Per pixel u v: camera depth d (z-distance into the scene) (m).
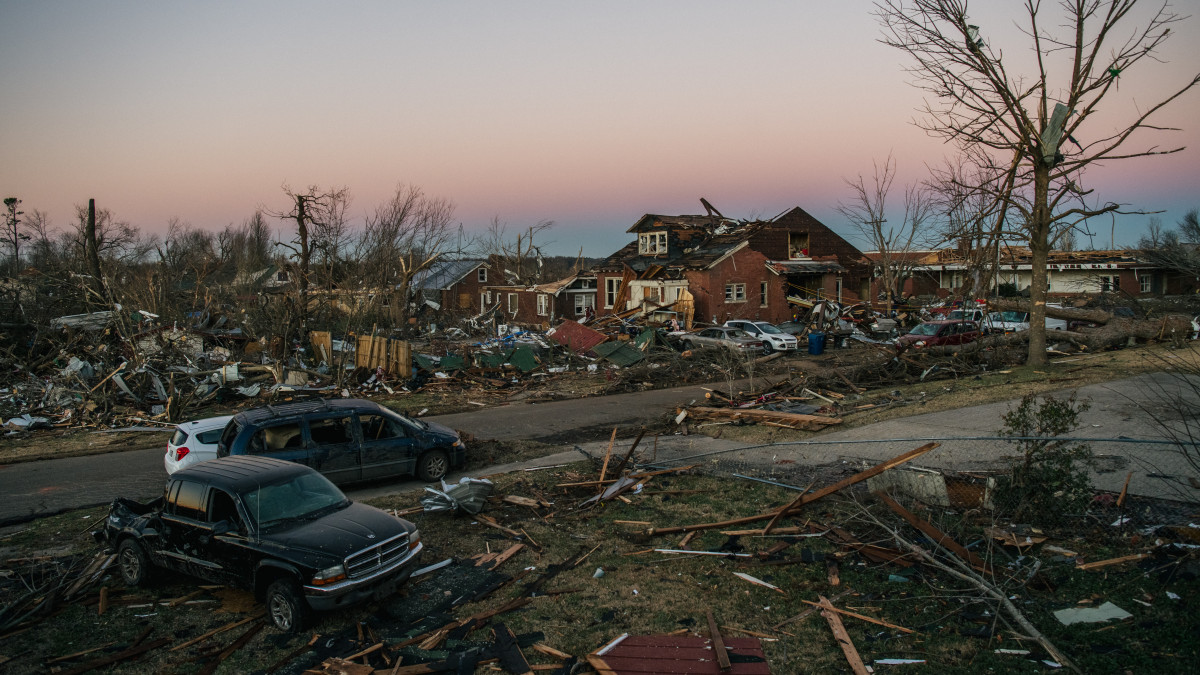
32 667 6.52
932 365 21.97
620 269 48.66
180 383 22.28
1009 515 8.86
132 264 44.84
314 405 12.26
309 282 33.91
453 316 53.97
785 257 47.50
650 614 7.24
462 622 7.17
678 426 16.91
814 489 10.93
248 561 7.40
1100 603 6.69
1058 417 8.73
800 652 6.37
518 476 12.84
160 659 6.64
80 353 24.42
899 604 7.13
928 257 51.06
